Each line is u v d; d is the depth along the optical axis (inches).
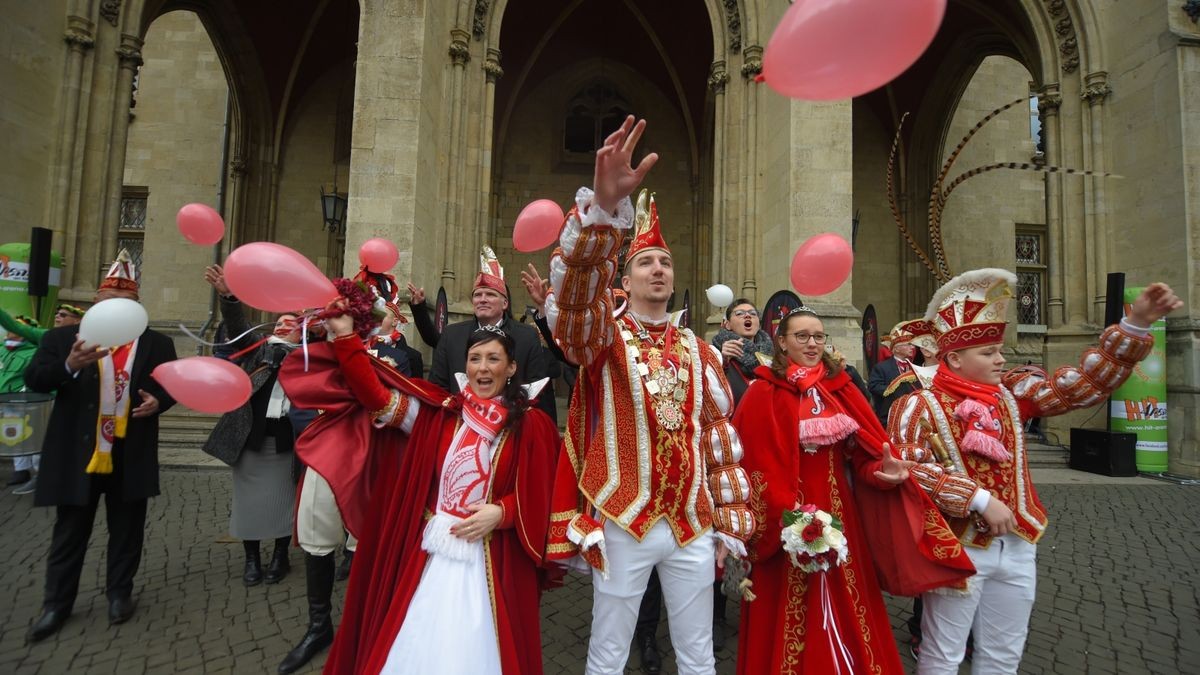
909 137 600.7
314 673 114.9
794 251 316.8
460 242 353.1
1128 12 390.3
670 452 83.3
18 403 219.3
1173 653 132.0
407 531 88.4
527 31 547.2
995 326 94.9
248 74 539.2
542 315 141.3
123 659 119.3
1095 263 398.9
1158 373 344.8
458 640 78.4
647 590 124.0
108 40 363.6
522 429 91.4
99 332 98.5
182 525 200.8
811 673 88.2
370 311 92.4
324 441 94.1
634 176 64.9
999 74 601.3
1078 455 353.7
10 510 212.7
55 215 341.4
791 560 89.5
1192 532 222.8
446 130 348.2
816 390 98.9
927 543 87.7
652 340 90.0
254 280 83.7
